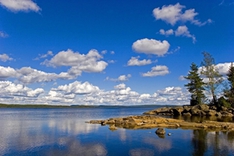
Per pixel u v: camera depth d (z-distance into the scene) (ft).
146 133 118.83
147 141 98.73
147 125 144.36
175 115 242.99
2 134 123.85
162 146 89.30
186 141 97.25
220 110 223.30
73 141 101.40
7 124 183.21
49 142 99.71
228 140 98.12
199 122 155.63
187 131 122.83
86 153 80.53
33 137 113.09
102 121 177.27
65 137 112.06
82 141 101.19
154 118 166.20
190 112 237.04
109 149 85.97
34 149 86.84
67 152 82.02
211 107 232.32
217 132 118.73
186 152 80.12
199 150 82.28
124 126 148.46
